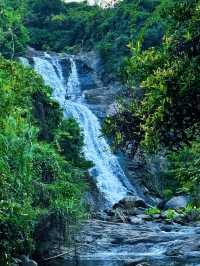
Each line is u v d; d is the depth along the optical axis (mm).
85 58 72875
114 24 84750
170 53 6434
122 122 7090
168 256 18891
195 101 5969
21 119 13336
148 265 16125
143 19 77938
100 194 43625
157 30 64500
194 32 6113
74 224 16250
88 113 54500
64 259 17266
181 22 6430
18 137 11828
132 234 22578
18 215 11758
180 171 8625
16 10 88938
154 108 6266
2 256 12047
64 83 66875
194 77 5828
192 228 25344
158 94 6078
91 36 89438
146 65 6641
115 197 45969
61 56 74062
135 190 47594
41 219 15148
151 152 6691
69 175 17109
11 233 12086
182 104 6020
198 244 19688
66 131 33375
